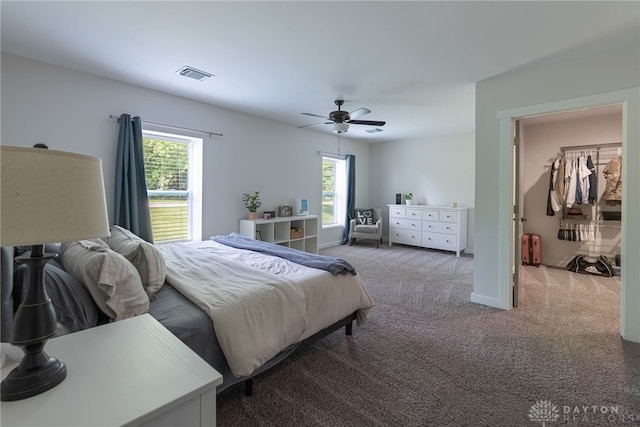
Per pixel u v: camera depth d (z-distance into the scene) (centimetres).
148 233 339
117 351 101
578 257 451
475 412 157
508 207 291
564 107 262
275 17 205
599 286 369
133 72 300
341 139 642
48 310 82
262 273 207
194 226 408
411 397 169
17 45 247
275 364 184
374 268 454
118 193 317
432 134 605
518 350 219
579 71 255
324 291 210
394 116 458
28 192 69
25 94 271
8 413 71
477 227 311
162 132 360
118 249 191
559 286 370
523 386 178
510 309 294
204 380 86
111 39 236
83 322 133
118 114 325
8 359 92
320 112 443
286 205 521
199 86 338
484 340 234
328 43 240
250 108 424
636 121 230
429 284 376
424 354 214
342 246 636
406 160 668
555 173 462
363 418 153
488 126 304
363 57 264
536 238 476
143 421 73
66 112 292
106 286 136
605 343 228
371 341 232
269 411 158
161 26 217
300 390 175
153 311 154
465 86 327
